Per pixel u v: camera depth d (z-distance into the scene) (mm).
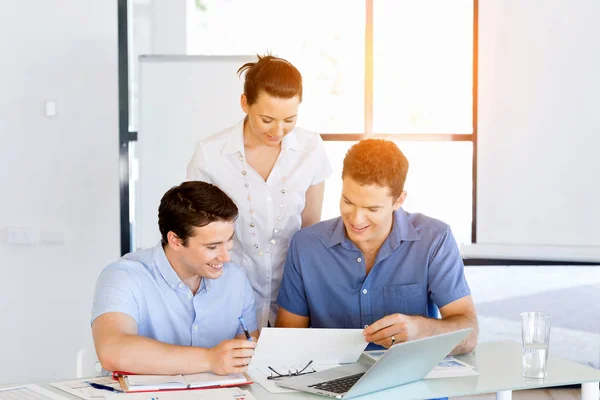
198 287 2074
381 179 1978
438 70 4133
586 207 3961
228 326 2111
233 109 3945
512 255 4039
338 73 4160
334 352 1953
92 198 3994
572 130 3949
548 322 1863
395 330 1923
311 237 2252
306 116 4191
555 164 3977
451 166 4152
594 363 4051
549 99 3959
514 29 3969
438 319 2035
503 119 4012
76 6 3951
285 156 2402
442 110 4145
